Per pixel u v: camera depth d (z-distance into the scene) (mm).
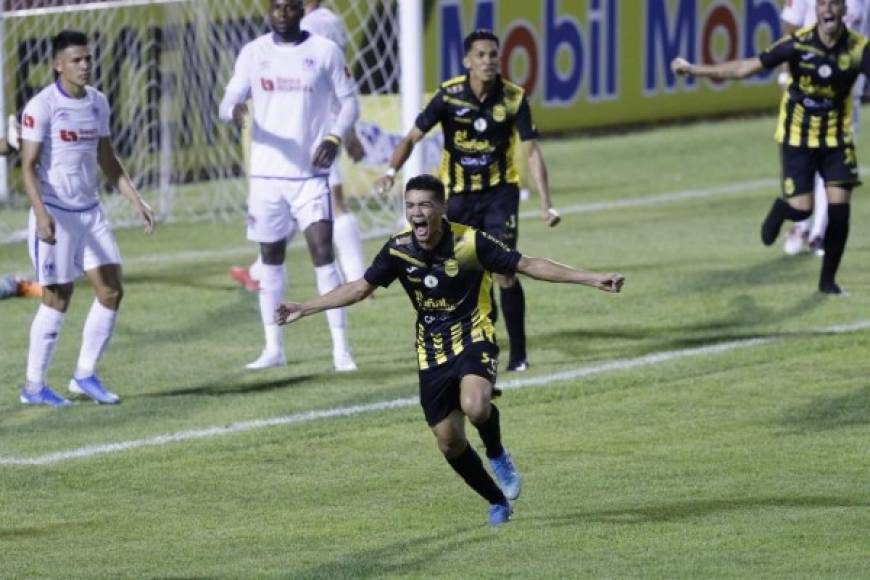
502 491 24344
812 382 33156
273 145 35156
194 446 29281
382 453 28719
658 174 67500
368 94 64250
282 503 25656
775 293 42625
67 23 60938
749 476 26344
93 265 32531
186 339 39219
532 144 33969
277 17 34906
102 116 32250
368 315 41625
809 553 21797
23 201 60344
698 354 35906
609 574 21000
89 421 31438
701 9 85062
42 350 32719
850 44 39625
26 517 25047
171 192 60625
